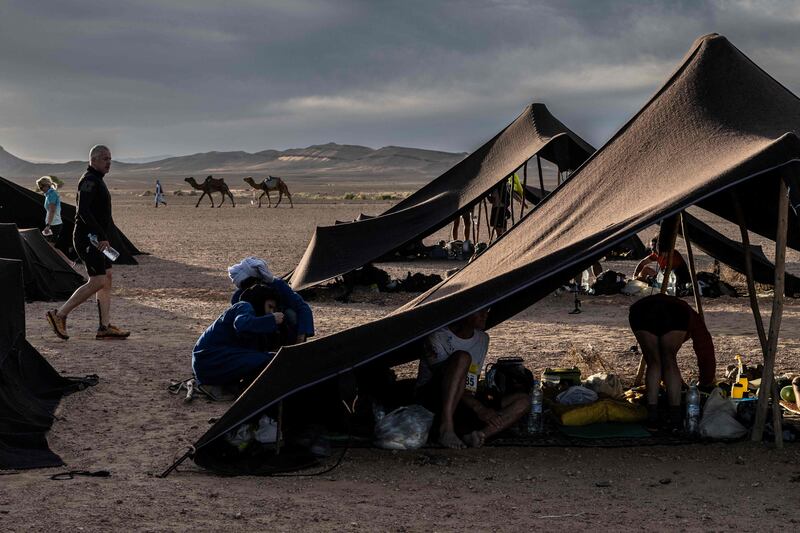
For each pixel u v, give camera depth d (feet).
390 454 22.52
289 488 19.71
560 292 53.21
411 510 18.16
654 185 24.54
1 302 25.58
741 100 26.04
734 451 22.63
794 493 19.44
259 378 22.38
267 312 27.78
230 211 172.76
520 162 52.60
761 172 21.35
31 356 27.89
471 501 18.86
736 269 42.27
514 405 23.81
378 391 25.43
